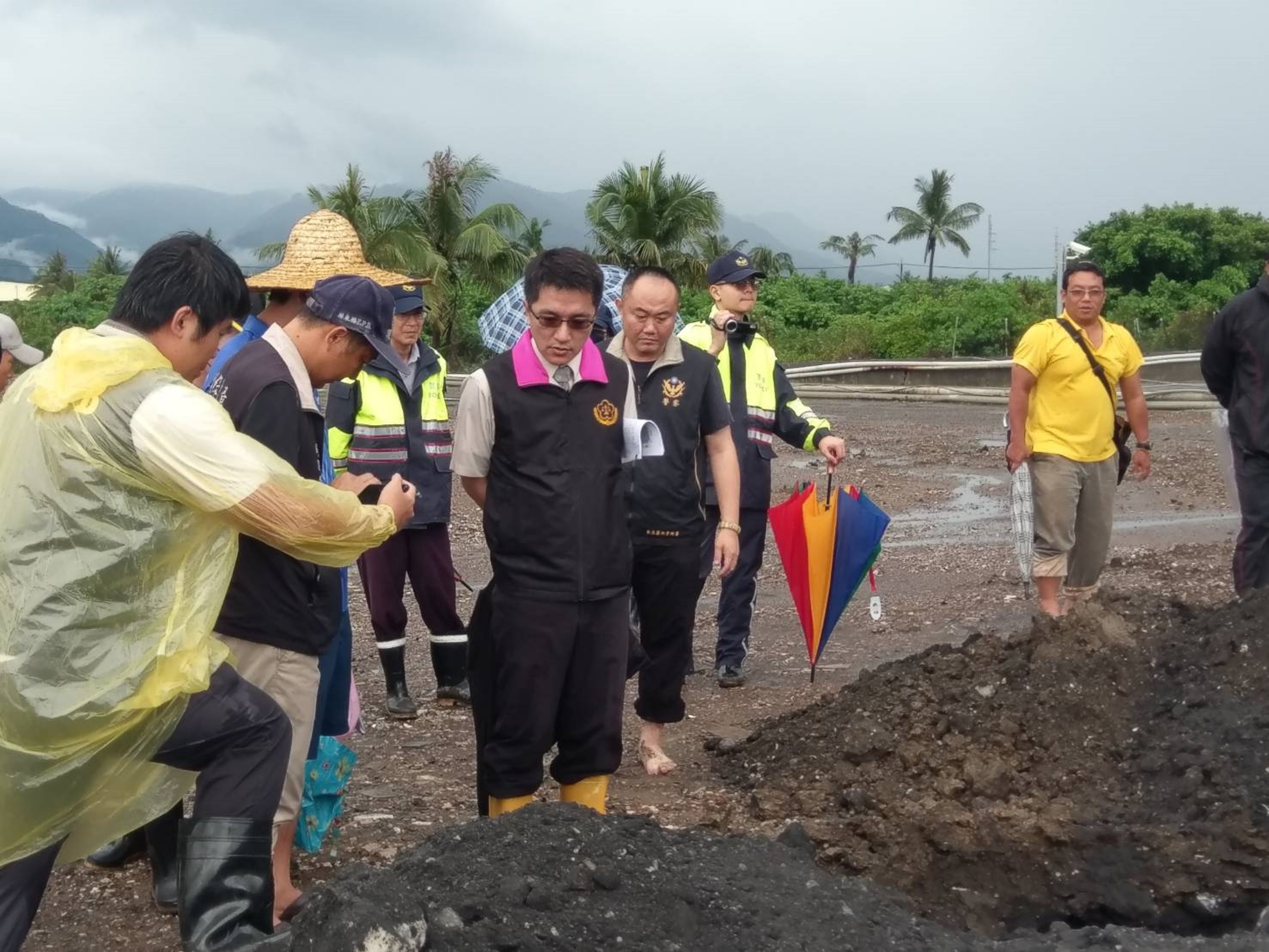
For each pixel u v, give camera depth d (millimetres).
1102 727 5352
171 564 3311
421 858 3479
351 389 6742
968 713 5488
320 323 3959
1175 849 4625
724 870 3645
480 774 4734
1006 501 15367
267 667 3939
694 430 5516
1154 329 53719
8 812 3223
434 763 6215
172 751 3410
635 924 3311
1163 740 5172
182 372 3461
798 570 7109
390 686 7078
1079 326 7527
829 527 7008
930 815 4930
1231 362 7578
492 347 7902
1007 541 12555
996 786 5125
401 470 6812
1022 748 5352
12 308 53625
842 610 7129
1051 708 5434
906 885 4758
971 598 9812
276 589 3910
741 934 3350
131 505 3227
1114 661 5598
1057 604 7758
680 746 6344
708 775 5844
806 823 5023
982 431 23750
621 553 4578
